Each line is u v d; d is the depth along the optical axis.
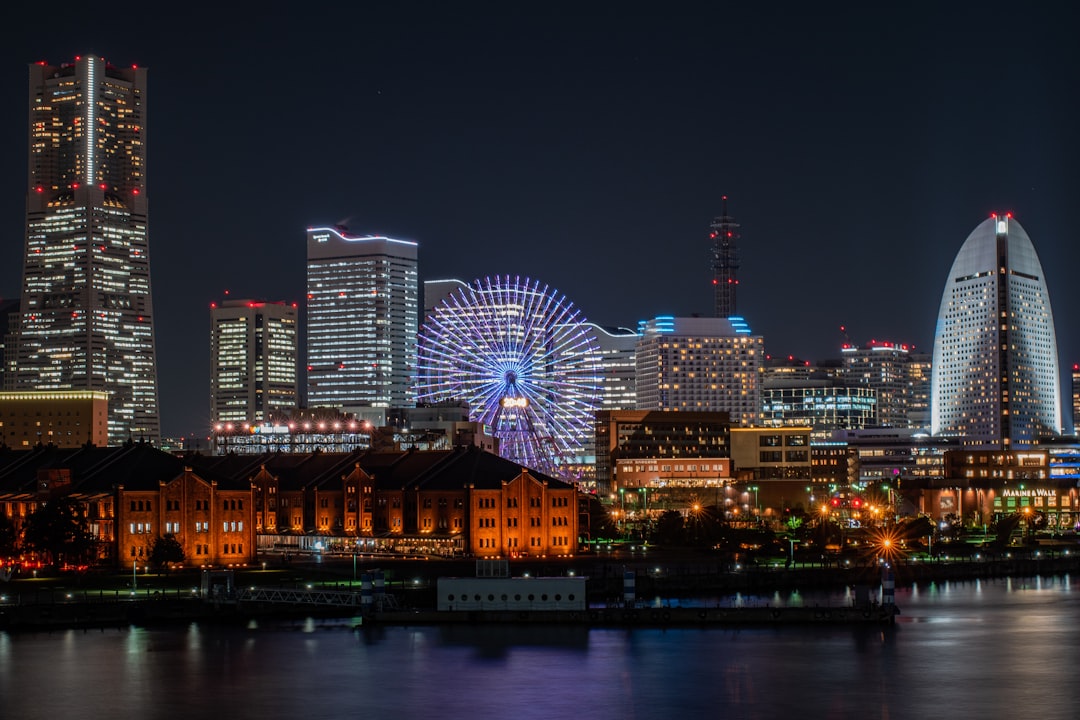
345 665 195.62
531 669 193.12
